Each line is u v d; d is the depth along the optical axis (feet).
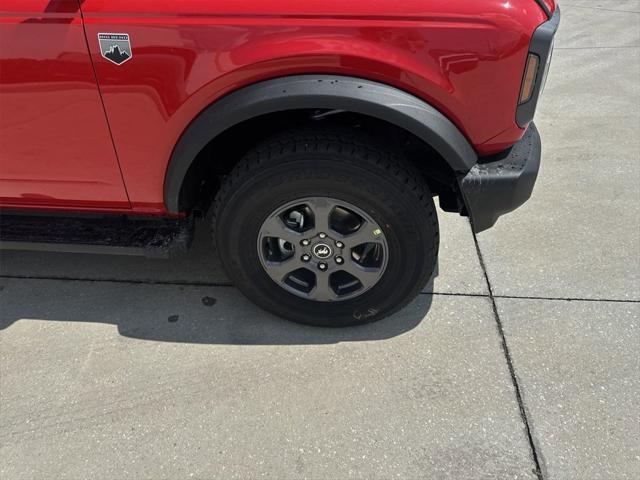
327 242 7.29
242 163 6.89
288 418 6.89
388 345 7.88
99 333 8.24
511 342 7.86
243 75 6.24
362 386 7.29
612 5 24.80
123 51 6.25
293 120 7.29
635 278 8.89
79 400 7.20
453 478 6.18
